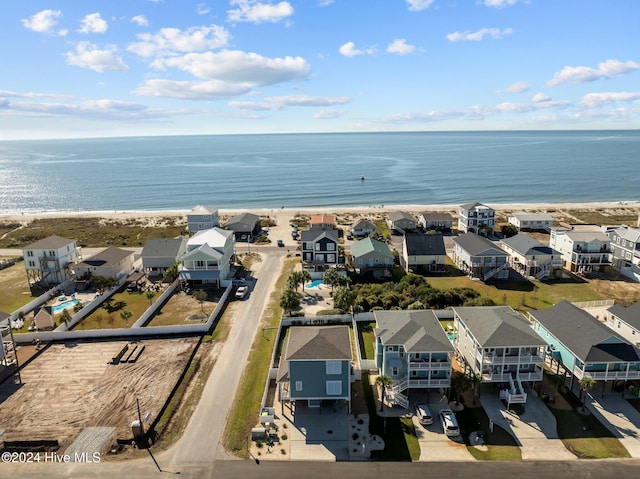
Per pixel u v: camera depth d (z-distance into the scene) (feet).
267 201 541.75
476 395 132.87
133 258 281.13
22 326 183.73
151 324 183.73
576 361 133.59
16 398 133.08
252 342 167.73
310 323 182.09
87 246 319.06
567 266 256.73
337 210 454.81
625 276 243.19
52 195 617.62
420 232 348.38
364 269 244.22
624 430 118.62
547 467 105.40
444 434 117.29
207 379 143.13
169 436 116.37
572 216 417.08
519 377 130.72
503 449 111.45
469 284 231.91
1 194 628.69
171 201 559.79
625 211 437.17
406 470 104.63
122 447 112.47
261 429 115.65
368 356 158.20
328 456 109.40
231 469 104.99
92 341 169.48
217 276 223.71
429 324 141.59
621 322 161.68
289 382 124.98
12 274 255.91
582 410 126.52
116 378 143.43
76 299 213.05
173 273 232.73
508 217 383.86
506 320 137.69
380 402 131.44
